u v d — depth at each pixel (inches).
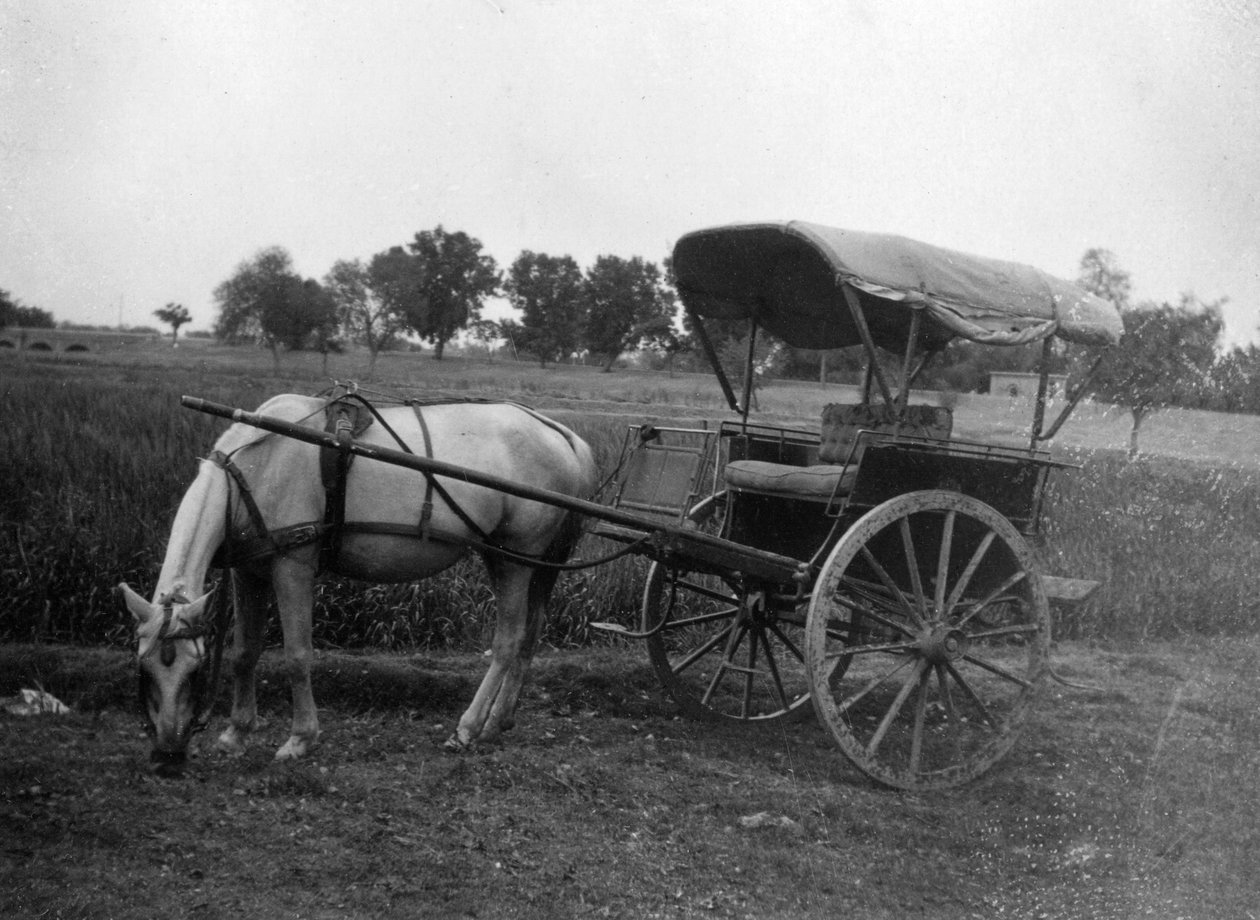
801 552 264.1
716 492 289.6
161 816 181.5
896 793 229.1
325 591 332.2
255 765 214.1
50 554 318.7
